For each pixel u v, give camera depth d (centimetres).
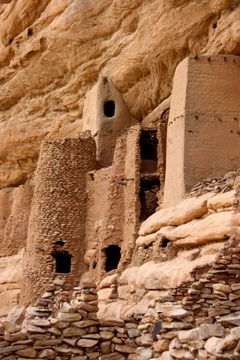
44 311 1086
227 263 1039
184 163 1833
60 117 2942
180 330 982
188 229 1541
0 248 2967
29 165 3244
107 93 2586
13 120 3166
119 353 1052
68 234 2359
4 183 3359
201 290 1026
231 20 1945
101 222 2270
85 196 2406
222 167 1848
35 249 2369
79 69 2728
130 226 2091
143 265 1697
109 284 1909
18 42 2948
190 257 1441
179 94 1950
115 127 2567
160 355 987
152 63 2331
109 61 2566
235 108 1912
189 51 2183
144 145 2394
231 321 897
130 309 1416
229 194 1470
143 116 2594
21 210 2941
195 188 1756
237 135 1888
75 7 2541
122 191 2198
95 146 2503
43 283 2314
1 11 3114
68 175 2425
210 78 1933
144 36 2295
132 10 2336
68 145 2458
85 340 1041
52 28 2669
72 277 2316
